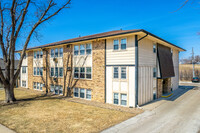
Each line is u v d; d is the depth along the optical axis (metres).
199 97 16.17
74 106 12.39
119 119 9.00
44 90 20.33
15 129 7.53
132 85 11.88
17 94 18.89
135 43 11.72
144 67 12.97
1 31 14.34
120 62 12.54
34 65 22.55
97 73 14.09
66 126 7.91
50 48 19.50
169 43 16.12
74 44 16.33
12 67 14.48
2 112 10.73
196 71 39.19
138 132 7.12
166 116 9.58
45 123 8.38
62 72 17.75
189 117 9.41
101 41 13.84
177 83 23.52
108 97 13.32
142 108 11.40
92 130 7.36
